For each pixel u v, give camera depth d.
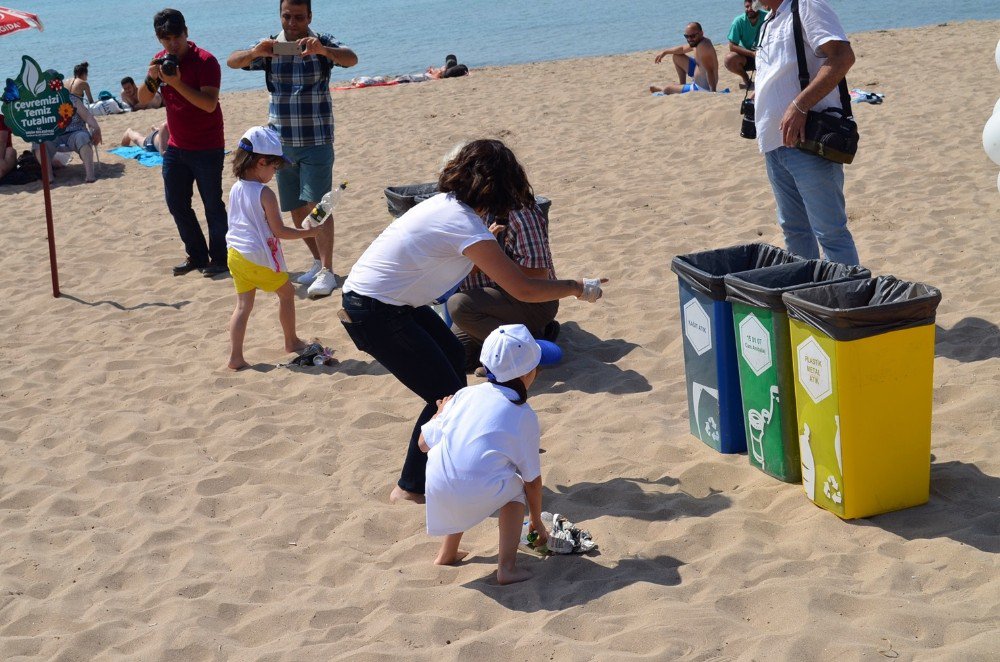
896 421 4.16
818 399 4.20
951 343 6.05
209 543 4.62
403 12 49.22
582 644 3.58
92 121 13.01
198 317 7.96
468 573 4.22
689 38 15.35
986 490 4.42
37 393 6.59
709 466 4.89
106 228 10.72
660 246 8.58
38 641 3.91
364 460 5.36
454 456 3.99
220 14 57.38
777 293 4.31
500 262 4.25
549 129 13.86
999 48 5.63
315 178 8.10
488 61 28.64
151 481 5.28
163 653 3.77
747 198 9.73
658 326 6.88
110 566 4.45
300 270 8.98
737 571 4.00
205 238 9.95
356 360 6.84
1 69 35.62
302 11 7.90
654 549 4.23
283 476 5.26
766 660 3.39
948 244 7.87
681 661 3.43
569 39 32.72
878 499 4.25
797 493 4.55
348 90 19.83
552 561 4.22
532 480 4.05
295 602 4.07
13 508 5.11
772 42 5.68
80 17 63.75
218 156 8.70
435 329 4.76
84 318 8.09
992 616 3.52
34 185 12.98
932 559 3.94
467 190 4.28
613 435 5.41
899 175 9.94
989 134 5.48
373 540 4.60
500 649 3.61
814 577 3.88
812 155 5.64
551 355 6.26
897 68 16.17
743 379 4.72
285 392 6.44
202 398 6.40
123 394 6.52
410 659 3.60
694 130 12.82
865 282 4.40
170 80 8.14
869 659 3.33
